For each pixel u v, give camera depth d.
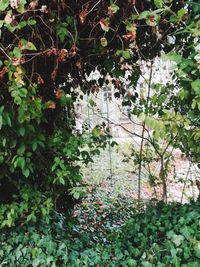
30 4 2.35
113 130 4.50
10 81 2.48
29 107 2.59
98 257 2.96
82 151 3.17
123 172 7.62
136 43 3.09
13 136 2.84
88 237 3.71
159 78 3.50
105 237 3.86
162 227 2.90
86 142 3.19
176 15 2.36
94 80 3.68
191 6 2.50
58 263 2.95
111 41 3.03
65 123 3.49
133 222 3.15
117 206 5.41
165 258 2.70
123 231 3.24
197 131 2.97
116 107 4.16
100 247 3.13
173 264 2.65
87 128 3.77
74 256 2.98
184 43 2.75
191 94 2.56
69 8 2.67
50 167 3.21
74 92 3.73
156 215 3.09
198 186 3.78
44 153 3.18
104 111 4.30
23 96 2.46
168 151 3.88
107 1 2.66
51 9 2.62
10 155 2.93
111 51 3.09
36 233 3.08
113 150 9.03
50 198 3.13
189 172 4.27
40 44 2.77
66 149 3.01
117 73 3.15
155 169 4.43
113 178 7.23
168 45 3.08
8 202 3.28
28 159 2.93
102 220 4.88
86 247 3.29
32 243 3.03
